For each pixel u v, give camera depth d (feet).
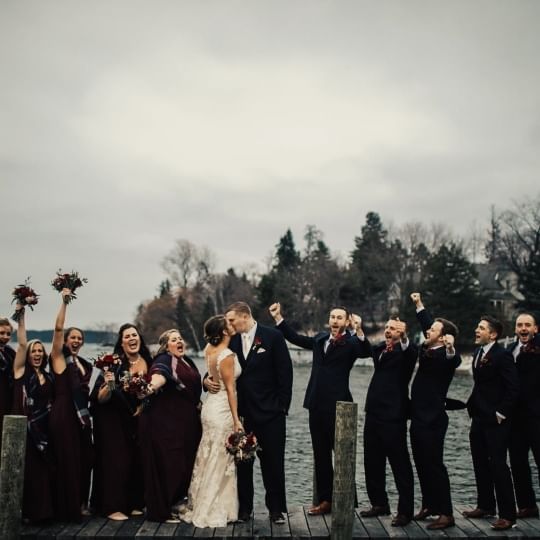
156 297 332.60
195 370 26.89
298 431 72.33
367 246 290.76
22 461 23.76
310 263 284.82
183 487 25.95
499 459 26.12
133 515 26.45
